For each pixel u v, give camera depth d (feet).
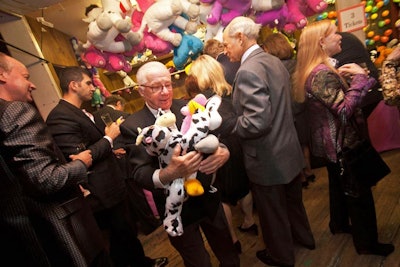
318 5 6.94
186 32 6.86
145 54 11.56
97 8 6.50
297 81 4.65
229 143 5.01
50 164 2.99
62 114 4.89
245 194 5.50
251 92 3.88
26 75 3.85
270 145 4.27
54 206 3.24
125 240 5.75
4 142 2.80
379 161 4.55
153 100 3.46
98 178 5.14
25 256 3.07
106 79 12.31
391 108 8.91
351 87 4.17
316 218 6.53
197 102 3.48
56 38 8.77
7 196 2.94
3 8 5.99
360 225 4.77
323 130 4.52
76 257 3.32
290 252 4.91
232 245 4.45
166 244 7.42
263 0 6.30
